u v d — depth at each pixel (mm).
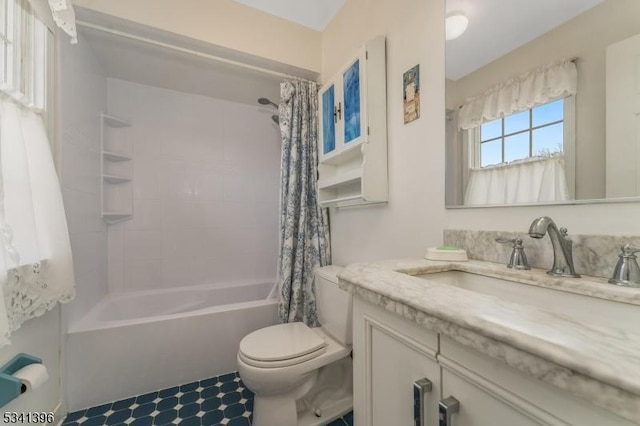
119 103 2117
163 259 2275
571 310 618
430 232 1140
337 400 1393
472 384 426
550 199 763
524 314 409
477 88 958
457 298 494
